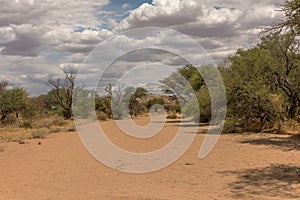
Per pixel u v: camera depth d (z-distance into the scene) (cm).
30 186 937
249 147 1498
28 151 1759
